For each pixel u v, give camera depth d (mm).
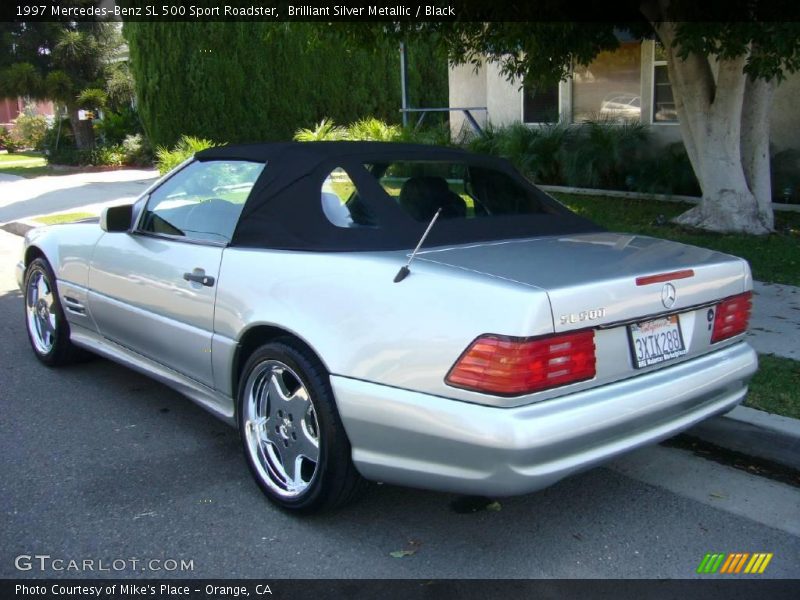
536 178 13891
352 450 3338
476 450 2949
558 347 2986
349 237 3682
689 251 3859
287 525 3611
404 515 3705
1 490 3936
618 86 13836
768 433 4172
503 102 15695
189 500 3842
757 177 9594
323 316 3422
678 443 4488
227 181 4305
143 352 4715
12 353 6219
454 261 3389
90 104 24422
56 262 5461
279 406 3715
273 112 21281
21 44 24094
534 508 3781
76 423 4809
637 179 12422
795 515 3707
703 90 9289
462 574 3238
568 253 3627
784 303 6773
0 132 34719
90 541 3467
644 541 3482
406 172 4102
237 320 3820
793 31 6664
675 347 3451
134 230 4793
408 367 3117
